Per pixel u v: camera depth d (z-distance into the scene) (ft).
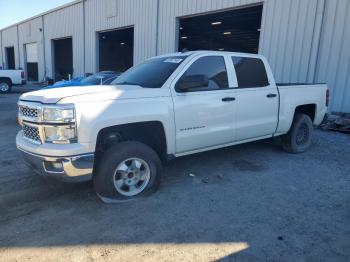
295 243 10.50
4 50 139.74
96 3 71.72
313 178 16.61
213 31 79.82
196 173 17.02
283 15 36.06
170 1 51.08
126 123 12.89
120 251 9.97
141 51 58.70
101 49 110.22
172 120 14.26
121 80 16.70
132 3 59.82
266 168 18.06
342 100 31.86
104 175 12.80
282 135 21.06
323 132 28.07
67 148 11.71
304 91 20.83
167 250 10.05
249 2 39.78
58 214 12.28
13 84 72.84
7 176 16.25
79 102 11.94
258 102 17.87
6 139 24.97
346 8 30.78
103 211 12.54
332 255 9.89
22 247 10.11
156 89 14.02
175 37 51.19
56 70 110.63
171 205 13.14
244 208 12.98
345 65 31.32
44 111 11.91
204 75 14.47
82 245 10.25
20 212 12.42
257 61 18.44
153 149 15.31
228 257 9.73
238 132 17.16
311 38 33.71
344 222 11.98
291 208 13.07
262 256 9.78
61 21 88.69
